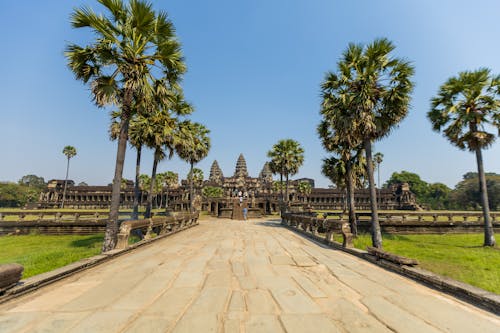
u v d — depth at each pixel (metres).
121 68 8.51
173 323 2.88
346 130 11.41
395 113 11.27
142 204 77.25
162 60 9.18
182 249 8.02
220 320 2.97
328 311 3.27
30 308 3.30
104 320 2.96
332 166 18.73
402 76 10.61
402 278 4.83
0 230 20.19
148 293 3.92
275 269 5.50
